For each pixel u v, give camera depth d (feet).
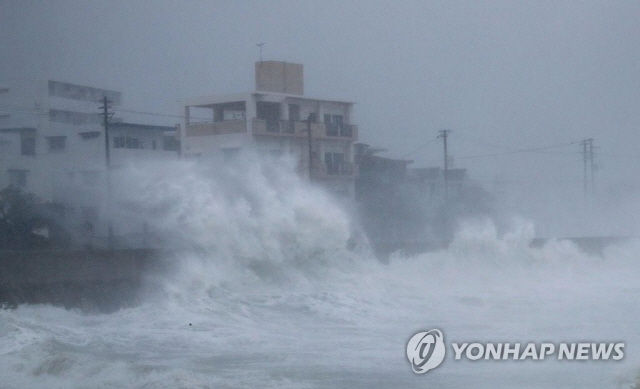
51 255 100.83
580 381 61.31
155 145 241.35
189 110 235.20
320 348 75.51
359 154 274.77
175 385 59.11
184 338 80.28
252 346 76.79
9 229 198.39
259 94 226.79
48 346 71.56
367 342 79.10
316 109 244.63
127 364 65.10
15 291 94.73
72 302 96.68
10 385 60.03
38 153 236.84
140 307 98.02
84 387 59.11
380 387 59.82
